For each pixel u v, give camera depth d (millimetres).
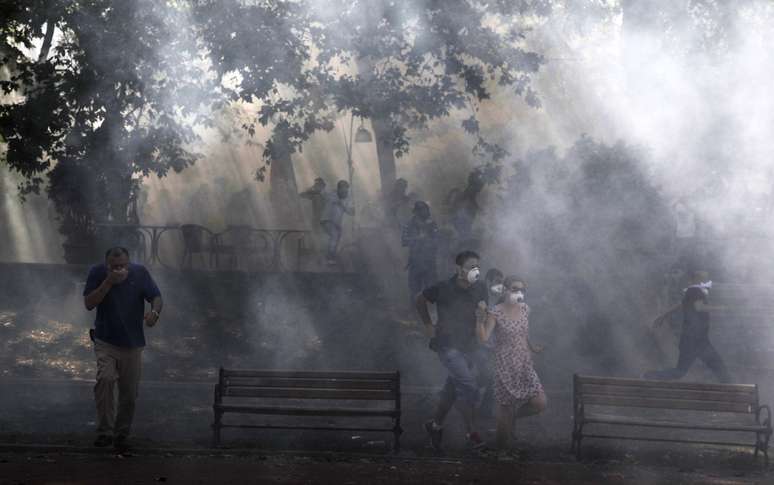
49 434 26422
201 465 22828
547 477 22422
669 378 34906
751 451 26875
